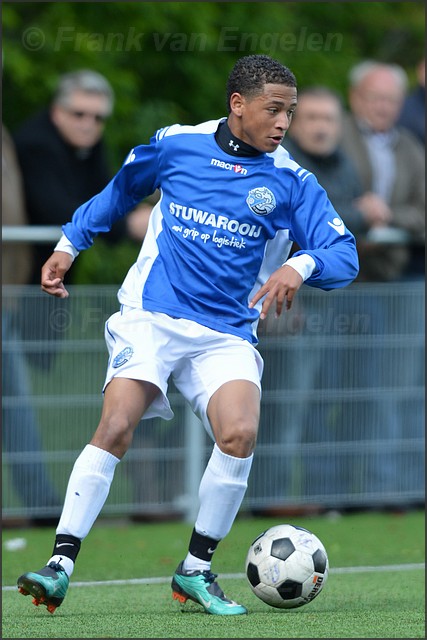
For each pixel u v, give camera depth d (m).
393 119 35.38
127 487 32.56
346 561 27.69
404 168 35.53
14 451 31.41
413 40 64.69
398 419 34.34
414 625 18.94
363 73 35.38
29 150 32.94
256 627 18.64
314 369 33.53
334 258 19.78
